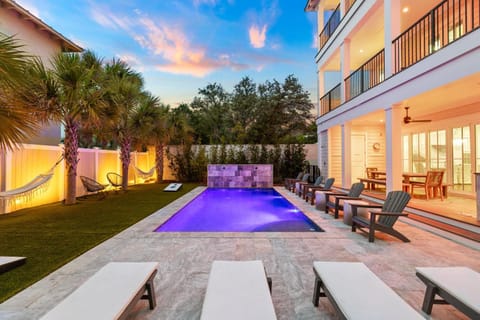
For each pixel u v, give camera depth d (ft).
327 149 36.11
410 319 5.18
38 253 11.34
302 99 62.18
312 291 8.18
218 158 44.88
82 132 33.99
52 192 24.59
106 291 6.23
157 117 34.94
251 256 11.02
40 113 19.85
